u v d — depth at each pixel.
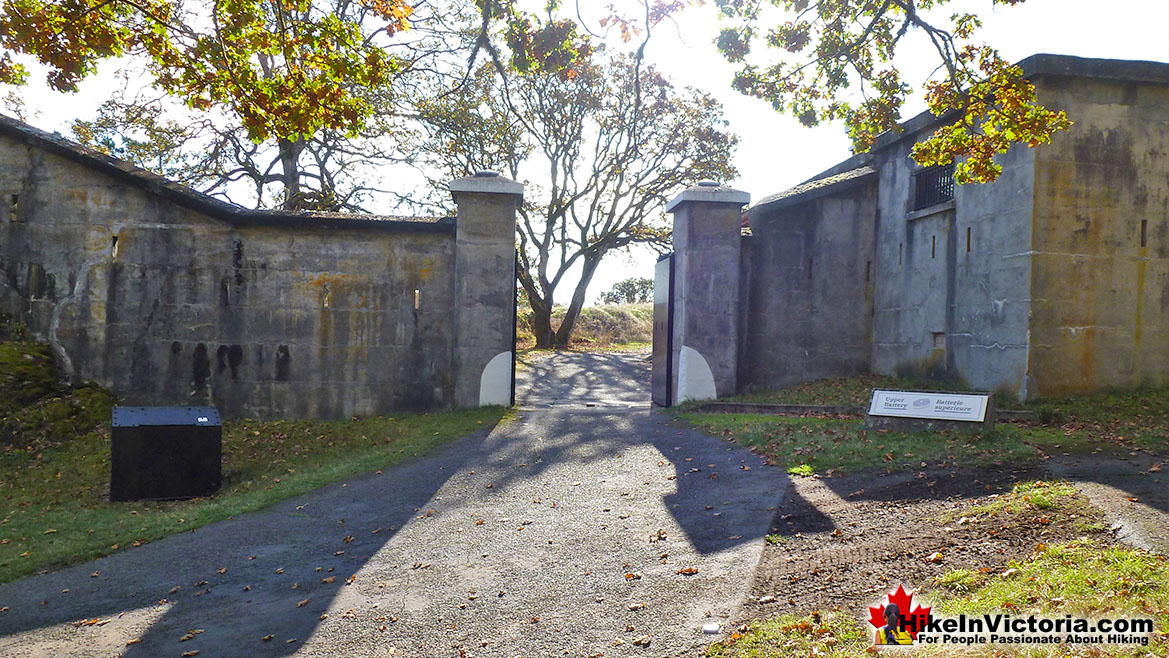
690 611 5.26
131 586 6.48
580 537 7.02
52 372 12.77
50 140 13.09
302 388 13.35
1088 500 6.57
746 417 12.07
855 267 15.62
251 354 13.32
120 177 13.19
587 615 5.34
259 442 12.00
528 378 20.86
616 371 22.69
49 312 13.08
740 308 15.02
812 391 14.16
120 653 5.18
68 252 13.14
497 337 13.49
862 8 10.27
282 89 8.01
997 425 10.34
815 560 5.94
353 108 8.26
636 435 11.23
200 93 8.27
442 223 13.55
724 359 14.10
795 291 15.29
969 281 12.90
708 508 7.61
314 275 13.42
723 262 14.17
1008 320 11.95
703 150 29.78
